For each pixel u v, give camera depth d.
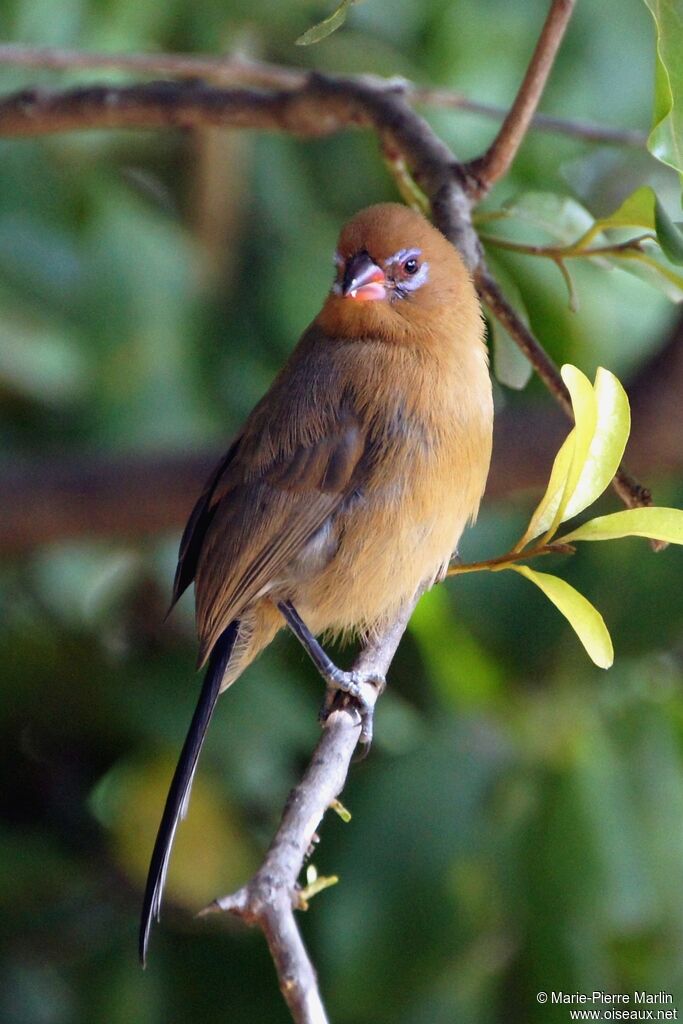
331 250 12.12
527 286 10.93
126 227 11.69
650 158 13.04
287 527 8.56
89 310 11.45
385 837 9.98
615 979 9.85
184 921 10.53
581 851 9.96
